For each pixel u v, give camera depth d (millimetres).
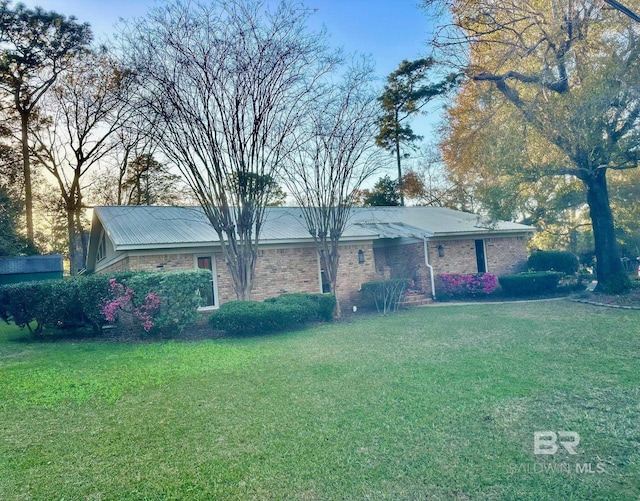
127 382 6762
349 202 15117
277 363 7621
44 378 7258
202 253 13680
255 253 13250
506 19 14711
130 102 13531
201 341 10422
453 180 23484
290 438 4414
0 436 4801
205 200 12852
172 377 6957
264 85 12617
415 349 8273
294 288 15094
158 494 3494
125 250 12664
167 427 4879
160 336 11406
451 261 18891
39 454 4316
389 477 3568
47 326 12914
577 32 13305
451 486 3398
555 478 3441
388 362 7324
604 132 12992
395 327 11172
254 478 3664
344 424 4699
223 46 12258
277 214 18312
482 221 17578
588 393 5289
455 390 5625
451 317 12445
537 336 8891
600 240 15273
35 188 29266
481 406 5016
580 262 25828
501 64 14180
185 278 11023
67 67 25938
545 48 14297
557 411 4773
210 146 12562
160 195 28719
